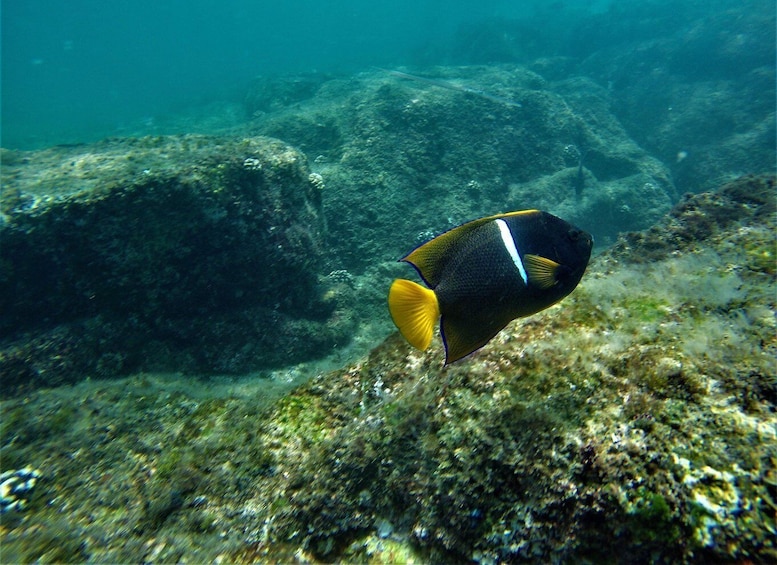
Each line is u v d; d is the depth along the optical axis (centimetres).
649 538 132
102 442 259
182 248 443
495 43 2045
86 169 448
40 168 461
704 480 132
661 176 1012
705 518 126
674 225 307
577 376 181
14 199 396
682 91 1352
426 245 124
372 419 213
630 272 252
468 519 166
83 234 402
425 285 123
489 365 202
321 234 591
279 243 500
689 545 125
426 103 891
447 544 168
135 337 440
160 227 427
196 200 436
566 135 1043
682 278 230
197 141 526
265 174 490
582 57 1927
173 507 210
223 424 252
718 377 159
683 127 1259
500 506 162
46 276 404
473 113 941
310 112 938
